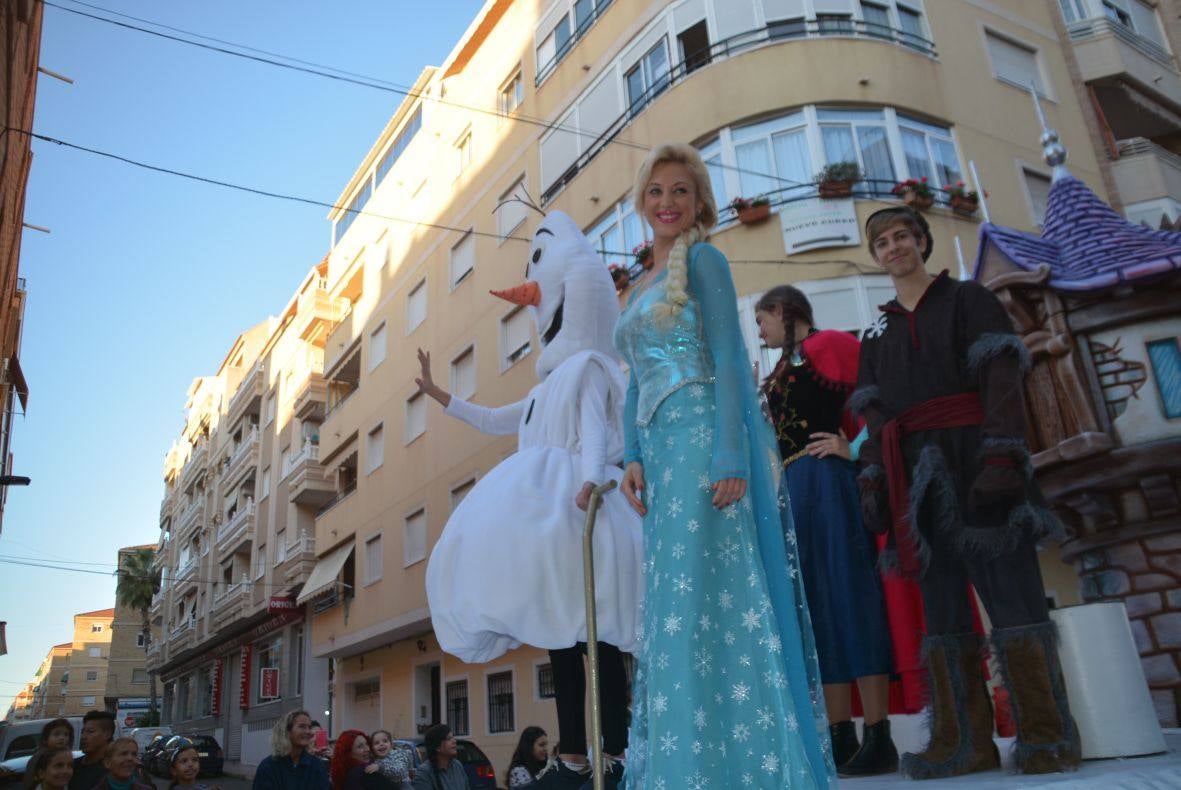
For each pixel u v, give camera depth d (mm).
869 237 3307
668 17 16094
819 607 3404
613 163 16766
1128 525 8422
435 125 24781
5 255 15492
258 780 6469
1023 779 2352
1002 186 15555
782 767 1967
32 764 6172
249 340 42906
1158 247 8523
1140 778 2104
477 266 21312
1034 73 17656
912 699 3637
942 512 2818
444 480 20875
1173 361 8195
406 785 8273
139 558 60219
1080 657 2877
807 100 14258
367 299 27578
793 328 3963
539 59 20156
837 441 3504
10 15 10781
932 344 3027
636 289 2797
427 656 21453
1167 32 20938
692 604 2137
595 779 2168
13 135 13125
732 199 14180
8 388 23031
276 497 32562
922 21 16078
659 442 2389
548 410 3471
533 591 2916
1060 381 8594
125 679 78875
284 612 29406
